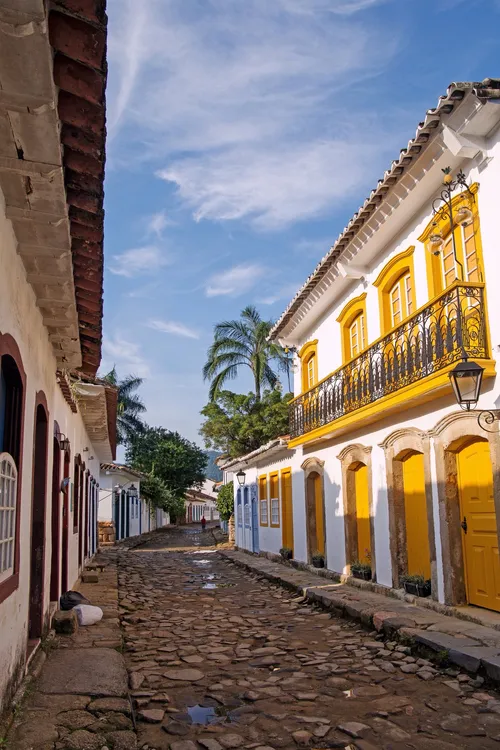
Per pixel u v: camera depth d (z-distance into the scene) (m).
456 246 8.94
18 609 5.20
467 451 8.65
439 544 8.91
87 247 5.35
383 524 10.94
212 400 30.25
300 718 5.22
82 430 15.06
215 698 5.81
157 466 48.25
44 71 3.24
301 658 7.28
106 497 29.34
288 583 13.29
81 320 7.23
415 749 4.56
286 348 17.53
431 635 7.24
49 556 7.94
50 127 3.69
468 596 8.55
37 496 7.27
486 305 7.95
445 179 8.33
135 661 7.25
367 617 8.80
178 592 13.37
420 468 10.02
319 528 15.30
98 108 3.71
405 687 6.07
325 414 13.49
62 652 6.89
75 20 3.12
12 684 4.92
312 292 14.29
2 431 5.11
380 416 10.78
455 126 7.93
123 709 5.00
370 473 11.53
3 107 3.52
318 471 14.72
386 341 10.20
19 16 2.85
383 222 10.48
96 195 4.58
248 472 23.53
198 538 38.91
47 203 4.51
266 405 29.41
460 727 4.99
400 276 10.88
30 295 5.81
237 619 9.88
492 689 5.93
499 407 7.63
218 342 30.61
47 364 7.38
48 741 4.30
